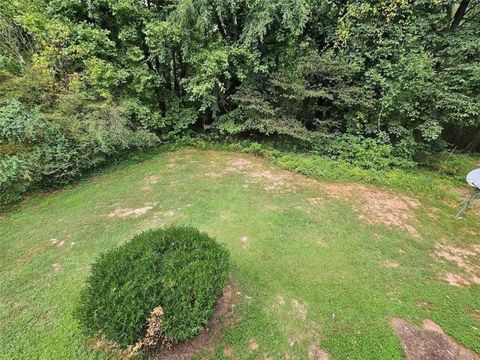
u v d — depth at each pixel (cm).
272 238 377
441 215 466
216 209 447
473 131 730
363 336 246
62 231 397
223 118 733
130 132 617
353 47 646
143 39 690
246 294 285
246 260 332
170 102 770
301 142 693
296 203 474
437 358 230
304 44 667
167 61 707
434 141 677
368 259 345
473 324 263
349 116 668
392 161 613
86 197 493
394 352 233
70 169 537
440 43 622
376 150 619
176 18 641
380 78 603
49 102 549
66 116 537
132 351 212
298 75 649
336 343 240
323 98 672
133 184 540
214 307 250
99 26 629
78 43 590
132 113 656
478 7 664
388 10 591
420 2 580
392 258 350
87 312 202
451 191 544
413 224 433
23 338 243
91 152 559
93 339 237
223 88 675
